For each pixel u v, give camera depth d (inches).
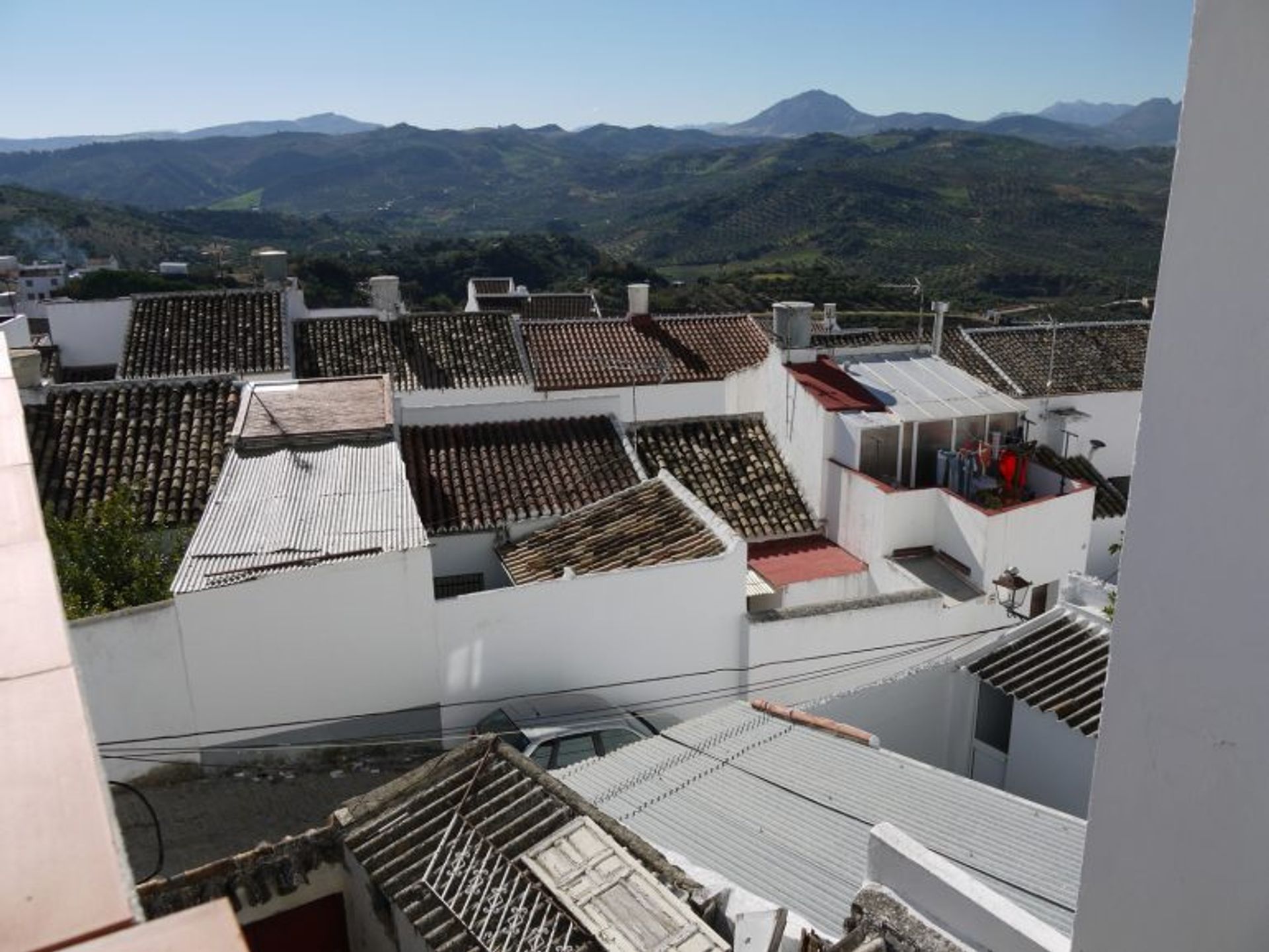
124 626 439.8
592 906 283.7
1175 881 114.0
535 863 301.7
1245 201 93.3
